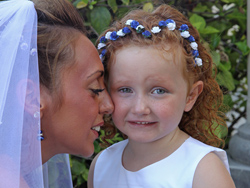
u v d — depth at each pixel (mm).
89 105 1321
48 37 1244
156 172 1509
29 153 1180
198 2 2889
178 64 1440
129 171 1593
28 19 1183
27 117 1178
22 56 1162
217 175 1403
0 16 1198
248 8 2613
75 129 1306
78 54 1280
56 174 1703
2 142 1149
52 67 1232
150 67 1387
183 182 1442
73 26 1339
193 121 1788
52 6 1322
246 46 2598
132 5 2516
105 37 1549
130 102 1436
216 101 1827
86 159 2494
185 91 1491
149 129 1453
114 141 2416
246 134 2428
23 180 1182
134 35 1446
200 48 1685
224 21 2863
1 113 1148
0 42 1179
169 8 1669
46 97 1240
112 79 1468
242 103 3033
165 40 1434
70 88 1266
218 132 2000
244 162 2377
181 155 1508
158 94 1419
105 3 2637
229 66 2643
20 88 1161
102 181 1694
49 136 1297
